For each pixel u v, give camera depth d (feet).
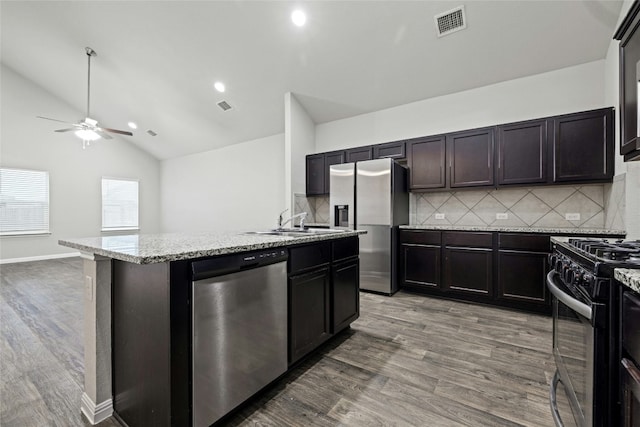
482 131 10.85
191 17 11.15
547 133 9.71
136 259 3.49
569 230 8.72
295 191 14.73
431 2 8.98
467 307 10.10
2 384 5.68
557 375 5.09
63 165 21.03
